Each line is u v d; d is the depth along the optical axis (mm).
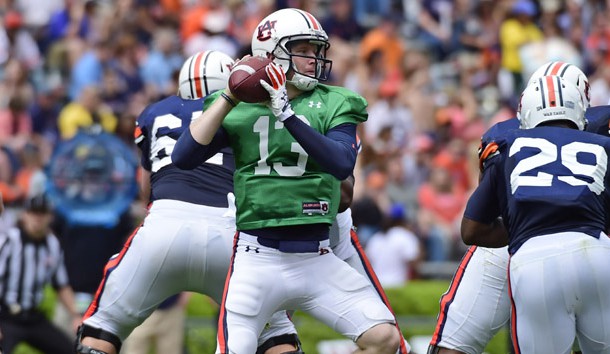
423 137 49750
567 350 20547
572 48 56344
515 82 55156
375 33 55031
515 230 20969
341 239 24125
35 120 49312
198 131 20391
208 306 37656
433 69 57031
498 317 23406
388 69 54531
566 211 20500
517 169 20984
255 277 20750
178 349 34250
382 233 41312
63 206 35750
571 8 57750
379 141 47500
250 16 56531
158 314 33781
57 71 54625
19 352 36812
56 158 36000
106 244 35812
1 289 33469
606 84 53125
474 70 55281
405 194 45594
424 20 59531
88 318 23547
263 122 20703
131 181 36156
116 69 51281
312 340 37250
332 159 19891
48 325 33938
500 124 23125
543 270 20344
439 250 43469
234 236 21609
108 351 23359
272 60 20891
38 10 59281
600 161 20906
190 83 24891
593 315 20422
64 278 34500
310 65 20906
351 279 21016
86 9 56438
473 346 23547
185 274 23469
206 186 23500
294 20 20906
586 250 20281
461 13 59094
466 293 23500
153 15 56469
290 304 21094
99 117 47562
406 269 41062
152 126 24453
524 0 57062
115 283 23391
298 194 20672
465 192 45938
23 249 33500
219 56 25141
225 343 20547
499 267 23266
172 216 23266
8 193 41844
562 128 21438
